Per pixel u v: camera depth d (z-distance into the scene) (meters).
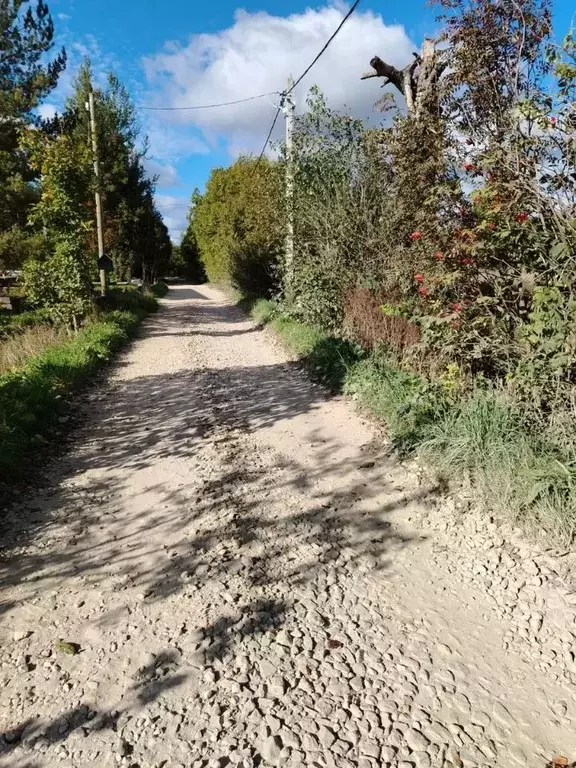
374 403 6.16
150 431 6.02
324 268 10.73
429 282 5.34
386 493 4.33
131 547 3.63
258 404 7.02
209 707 2.35
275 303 16.33
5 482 4.55
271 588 3.18
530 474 3.71
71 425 6.25
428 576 3.28
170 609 2.99
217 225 35.56
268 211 14.52
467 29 5.59
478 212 4.69
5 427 5.14
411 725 2.26
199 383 8.29
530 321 4.56
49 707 2.36
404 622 2.88
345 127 10.88
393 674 2.53
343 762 2.10
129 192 33.25
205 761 2.11
